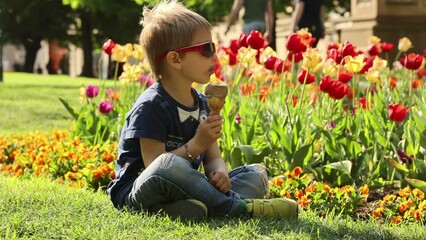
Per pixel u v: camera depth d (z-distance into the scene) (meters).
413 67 7.25
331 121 6.94
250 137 6.69
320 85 6.61
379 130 6.91
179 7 4.73
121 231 4.21
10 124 12.15
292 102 7.48
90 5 35.44
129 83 8.77
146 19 4.77
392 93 8.22
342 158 6.44
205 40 4.67
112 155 6.75
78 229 4.17
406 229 4.75
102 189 6.16
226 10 29.22
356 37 22.56
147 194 4.55
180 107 4.71
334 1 37.78
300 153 6.31
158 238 4.10
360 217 5.45
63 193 5.25
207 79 4.71
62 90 19.42
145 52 4.77
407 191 5.54
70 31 45.16
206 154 4.92
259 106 7.26
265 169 5.07
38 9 41.97
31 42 45.81
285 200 4.68
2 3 41.78
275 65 7.46
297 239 4.12
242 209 4.62
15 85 20.95
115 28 39.81
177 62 4.66
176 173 4.48
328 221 4.71
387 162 6.55
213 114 4.55
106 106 7.78
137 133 4.60
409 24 21.98
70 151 6.88
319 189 5.62
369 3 22.12
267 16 13.37
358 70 7.00
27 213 4.50
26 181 6.07
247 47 7.32
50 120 12.93
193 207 4.52
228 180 4.68
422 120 6.41
